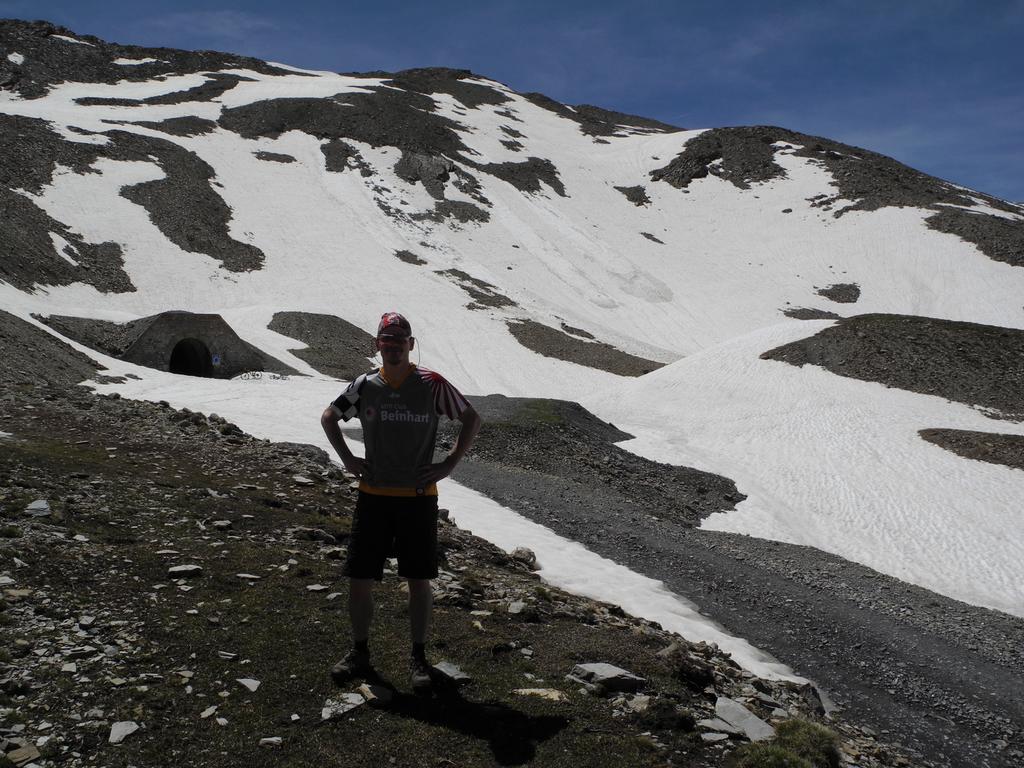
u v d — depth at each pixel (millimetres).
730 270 113625
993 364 46500
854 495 29703
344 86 157375
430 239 102562
